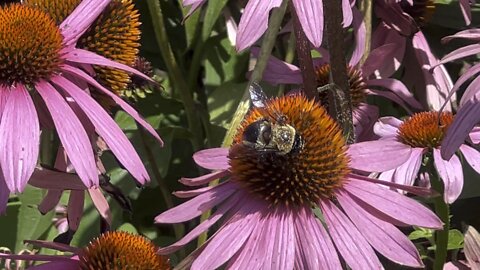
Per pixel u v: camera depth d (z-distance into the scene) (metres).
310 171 0.39
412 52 0.56
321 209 0.40
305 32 0.39
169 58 0.57
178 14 0.63
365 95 0.53
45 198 0.46
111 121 0.42
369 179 0.40
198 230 0.40
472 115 0.40
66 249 0.44
